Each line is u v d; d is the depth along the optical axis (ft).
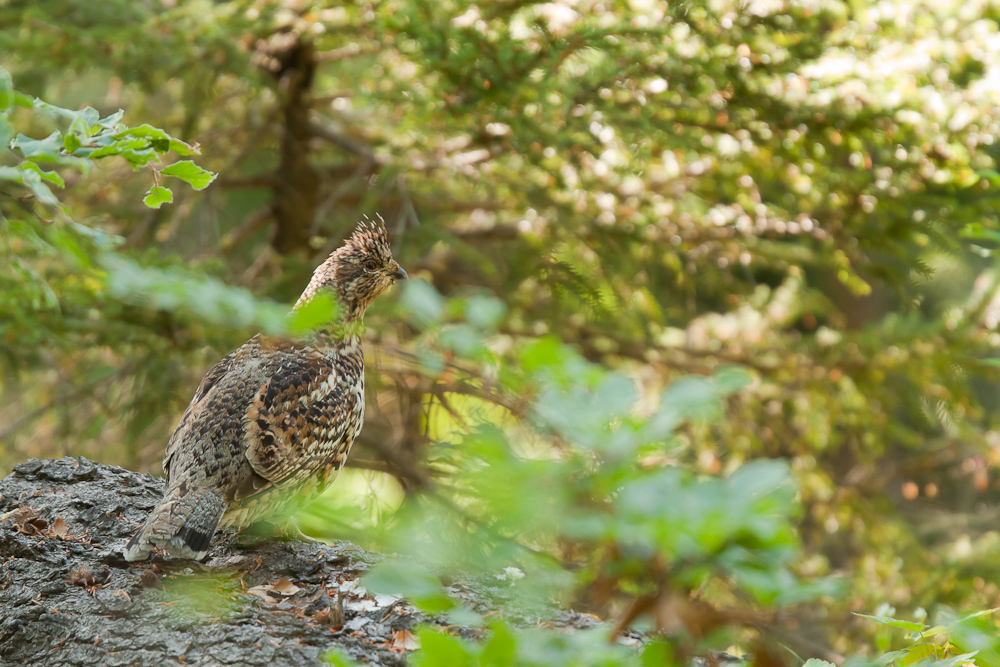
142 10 43.32
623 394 8.82
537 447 10.93
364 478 42.22
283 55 49.78
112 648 17.74
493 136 41.29
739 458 50.21
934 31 42.80
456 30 36.17
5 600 18.76
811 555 52.24
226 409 20.95
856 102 42.04
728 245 50.88
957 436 54.08
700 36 39.32
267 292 42.65
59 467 25.25
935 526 63.67
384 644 18.94
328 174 54.34
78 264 13.03
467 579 20.88
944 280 74.74
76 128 12.91
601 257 46.14
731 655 18.78
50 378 52.29
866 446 53.11
